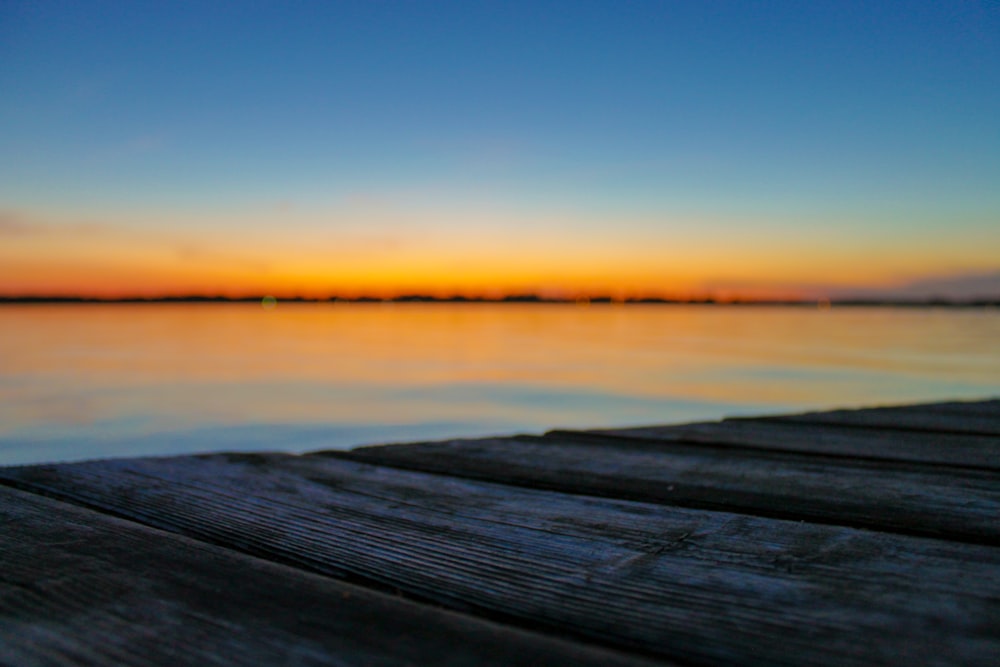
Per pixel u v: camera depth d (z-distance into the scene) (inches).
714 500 55.2
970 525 47.2
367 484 60.7
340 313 6063.0
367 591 35.2
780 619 32.1
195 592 34.7
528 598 35.3
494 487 60.2
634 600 34.7
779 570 38.4
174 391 674.8
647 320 4687.5
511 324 3634.4
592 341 1977.1
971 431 91.8
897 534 45.6
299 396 649.6
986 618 31.9
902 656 28.5
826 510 51.5
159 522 48.8
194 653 28.5
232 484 59.8
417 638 29.7
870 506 52.7
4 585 35.6
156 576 36.9
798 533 45.6
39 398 597.0
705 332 2736.2
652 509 52.4
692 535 45.4
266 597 34.1
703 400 652.7
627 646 30.1
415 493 57.6
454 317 5098.4
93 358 1136.8
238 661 27.8
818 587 35.8
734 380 865.5
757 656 28.8
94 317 4136.3
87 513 49.5
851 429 94.5
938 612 32.6
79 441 391.9
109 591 34.8
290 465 68.6
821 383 829.2
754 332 2763.3
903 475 64.6
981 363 1176.2
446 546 43.6
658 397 673.6
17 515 48.7
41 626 30.9
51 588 35.2
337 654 28.3
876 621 31.7
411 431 443.8
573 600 34.9
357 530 47.0
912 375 938.1
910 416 107.1
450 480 62.9
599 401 639.1
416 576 38.6
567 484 61.2
